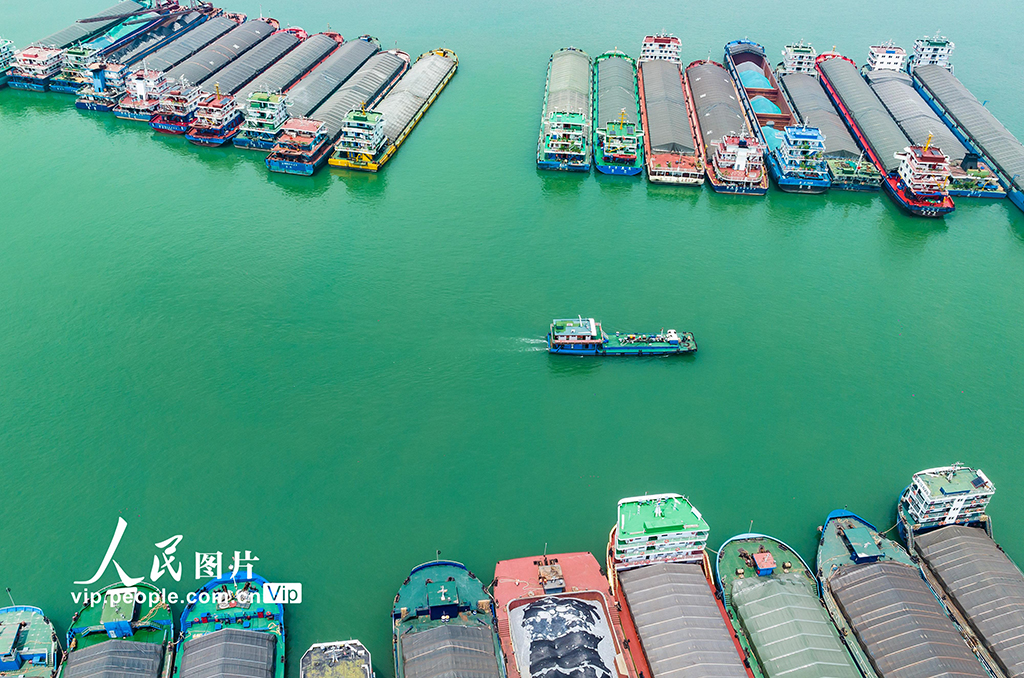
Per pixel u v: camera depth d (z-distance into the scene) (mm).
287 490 183625
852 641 152000
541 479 188250
